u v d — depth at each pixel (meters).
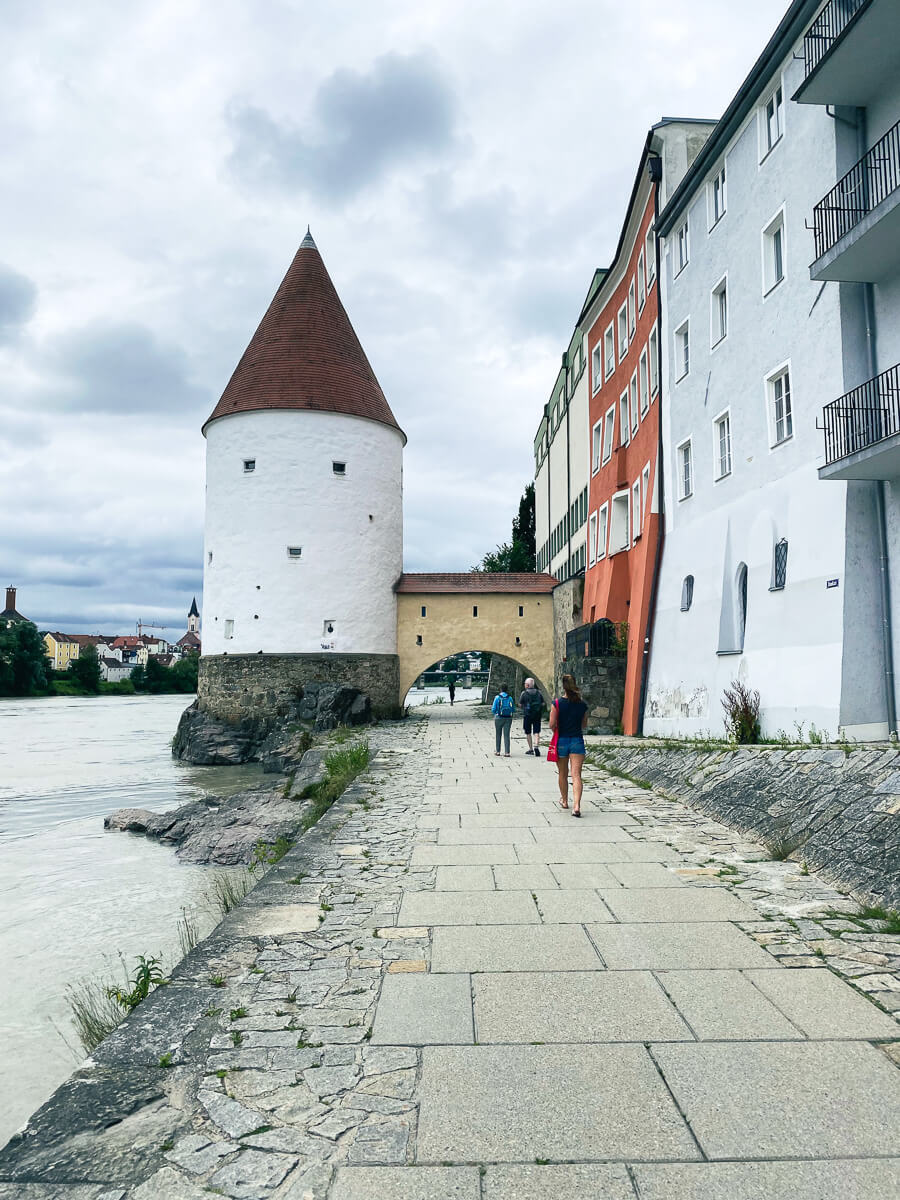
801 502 14.20
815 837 8.19
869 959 5.41
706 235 19.48
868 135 13.14
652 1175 3.16
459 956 5.69
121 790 26.25
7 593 157.62
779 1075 3.91
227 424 37.12
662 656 21.72
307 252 40.34
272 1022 4.64
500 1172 3.20
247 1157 3.33
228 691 35.72
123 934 11.17
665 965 5.41
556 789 14.00
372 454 38.12
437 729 30.77
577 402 36.62
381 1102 3.74
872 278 12.70
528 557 60.31
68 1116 3.66
